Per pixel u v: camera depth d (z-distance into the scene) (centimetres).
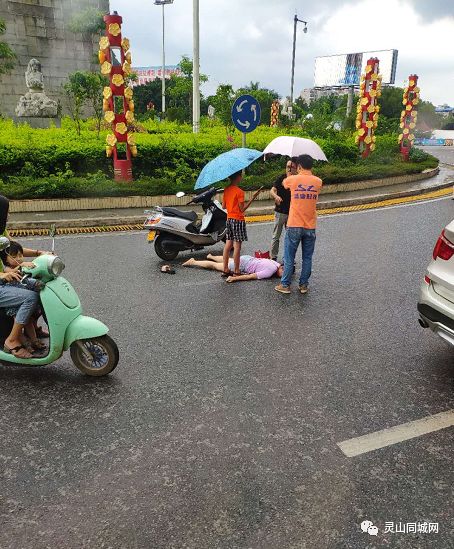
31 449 307
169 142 1326
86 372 395
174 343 454
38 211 1030
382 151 1931
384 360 427
